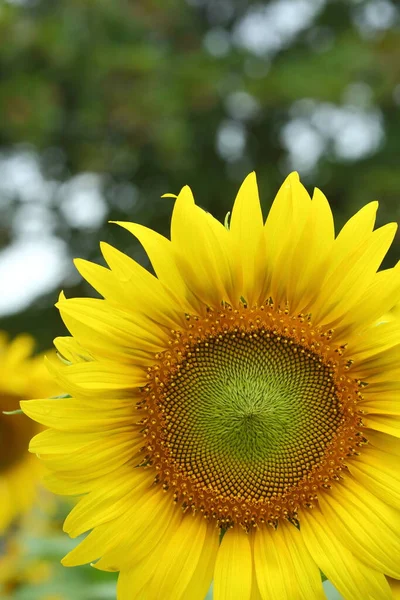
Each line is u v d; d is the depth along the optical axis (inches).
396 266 33.9
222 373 34.9
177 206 33.8
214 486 34.8
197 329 34.9
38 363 42.5
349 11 161.6
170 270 34.0
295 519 34.8
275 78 131.3
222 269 34.2
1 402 42.7
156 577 34.1
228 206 142.6
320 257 34.1
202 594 34.3
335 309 34.4
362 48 137.9
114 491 34.2
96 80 121.3
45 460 33.7
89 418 33.9
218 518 34.7
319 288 34.4
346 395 34.6
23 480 43.4
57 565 41.9
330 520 34.5
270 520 34.7
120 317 34.0
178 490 34.7
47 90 116.8
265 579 34.0
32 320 122.7
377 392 34.6
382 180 123.9
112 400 34.2
